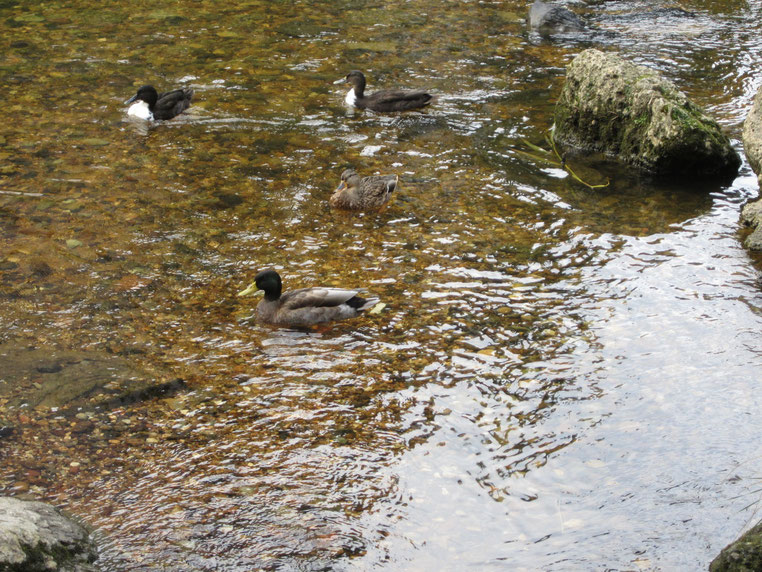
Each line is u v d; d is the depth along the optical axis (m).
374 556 7.41
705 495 8.00
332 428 9.14
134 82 19.56
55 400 9.43
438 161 16.44
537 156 16.86
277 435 9.02
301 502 8.08
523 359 10.36
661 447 8.74
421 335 10.88
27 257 12.51
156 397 9.60
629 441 8.87
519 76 20.88
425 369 10.19
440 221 14.08
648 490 8.12
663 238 13.51
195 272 12.35
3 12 24.17
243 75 20.28
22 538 6.88
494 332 10.93
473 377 10.02
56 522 7.35
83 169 15.43
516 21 25.08
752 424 9.06
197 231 13.51
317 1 26.22
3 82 19.22
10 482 8.19
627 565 7.19
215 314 11.34
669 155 15.79
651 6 26.86
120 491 8.16
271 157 16.31
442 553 7.45
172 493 8.16
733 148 16.16
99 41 22.12
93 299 11.53
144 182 15.07
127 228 13.48
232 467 8.53
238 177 15.45
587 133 17.23
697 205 14.82
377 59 21.66
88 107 18.14
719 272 12.38
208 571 7.19
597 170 16.38
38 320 11.00
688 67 21.44
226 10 25.08
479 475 8.44
